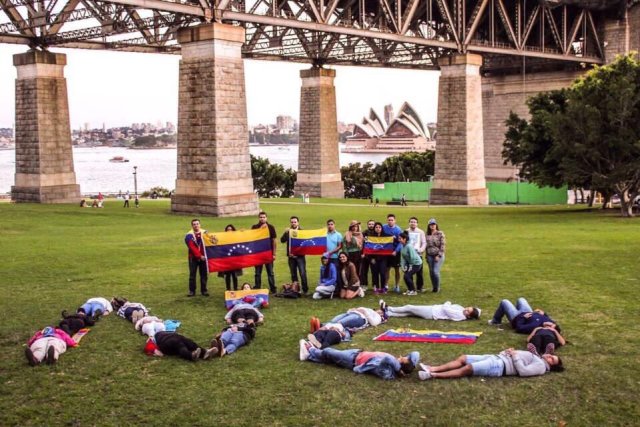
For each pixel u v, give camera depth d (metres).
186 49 52.47
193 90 52.28
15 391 13.77
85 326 18.14
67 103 63.38
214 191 51.47
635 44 93.50
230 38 51.66
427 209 65.31
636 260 27.38
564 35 88.31
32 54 60.84
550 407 12.80
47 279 25.22
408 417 12.52
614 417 12.38
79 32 57.97
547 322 16.47
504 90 105.38
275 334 17.47
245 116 53.38
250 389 13.84
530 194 85.81
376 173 122.81
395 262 21.97
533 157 62.22
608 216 52.53
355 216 52.78
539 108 64.94
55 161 62.75
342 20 74.44
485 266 27.20
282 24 55.88
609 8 92.56
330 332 16.30
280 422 12.40
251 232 22.02
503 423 12.24
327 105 82.56
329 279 21.52
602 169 52.69
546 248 32.28
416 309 18.58
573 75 97.56
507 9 88.81
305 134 83.50
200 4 50.56
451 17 77.94
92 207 59.25
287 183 121.38
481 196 75.31
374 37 64.12
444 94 74.88
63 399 13.39
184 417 12.62
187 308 20.34
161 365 15.23
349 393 13.55
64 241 36.44
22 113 62.50
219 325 18.41
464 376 14.13
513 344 16.09
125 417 12.65
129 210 57.38
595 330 17.19
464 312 18.48
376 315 18.09
